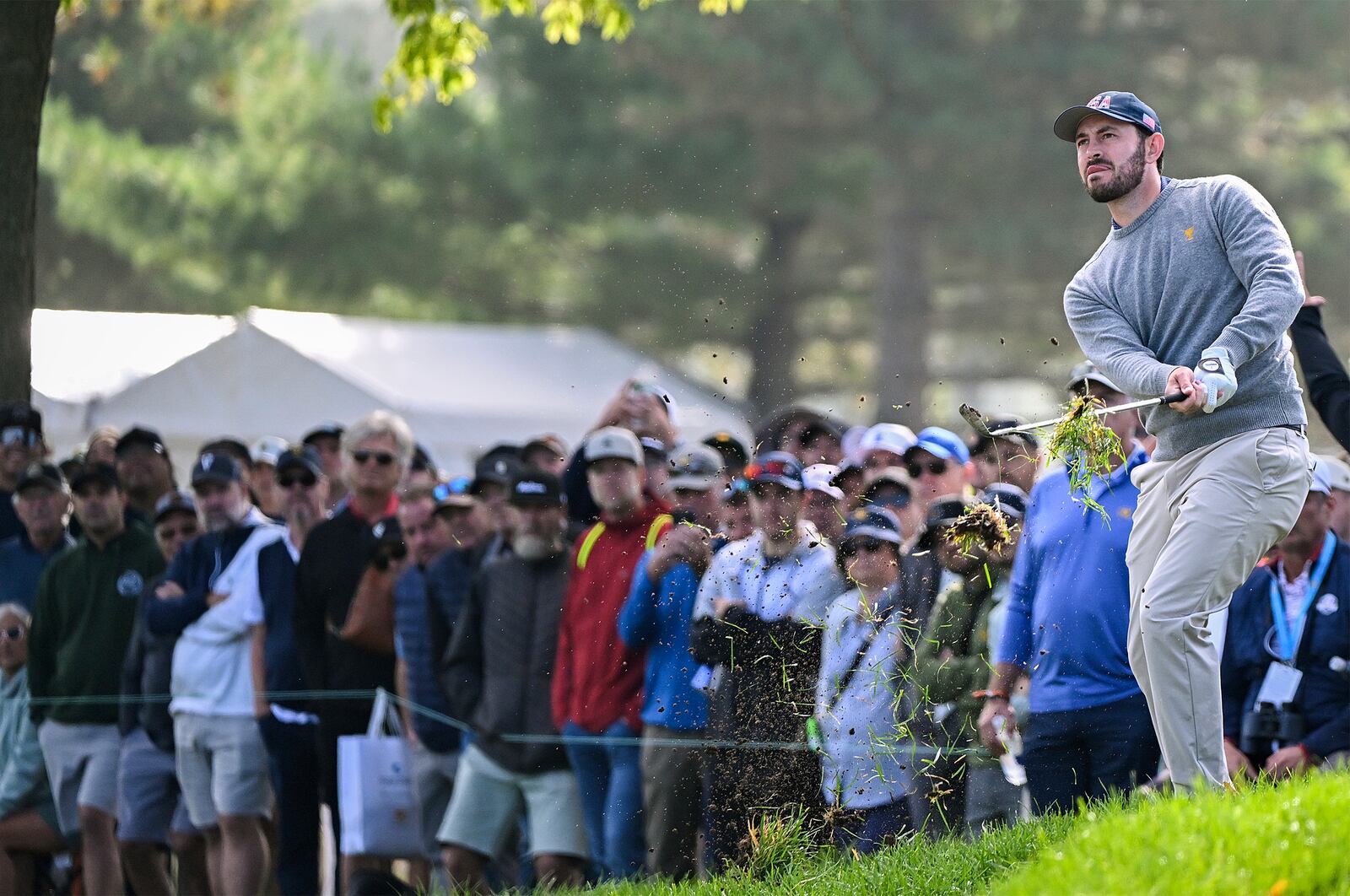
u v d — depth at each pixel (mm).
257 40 109375
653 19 102188
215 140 107250
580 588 27422
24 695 32469
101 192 100062
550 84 104562
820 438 31469
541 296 110875
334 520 30625
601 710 26922
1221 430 19469
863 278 117562
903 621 25734
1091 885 15734
